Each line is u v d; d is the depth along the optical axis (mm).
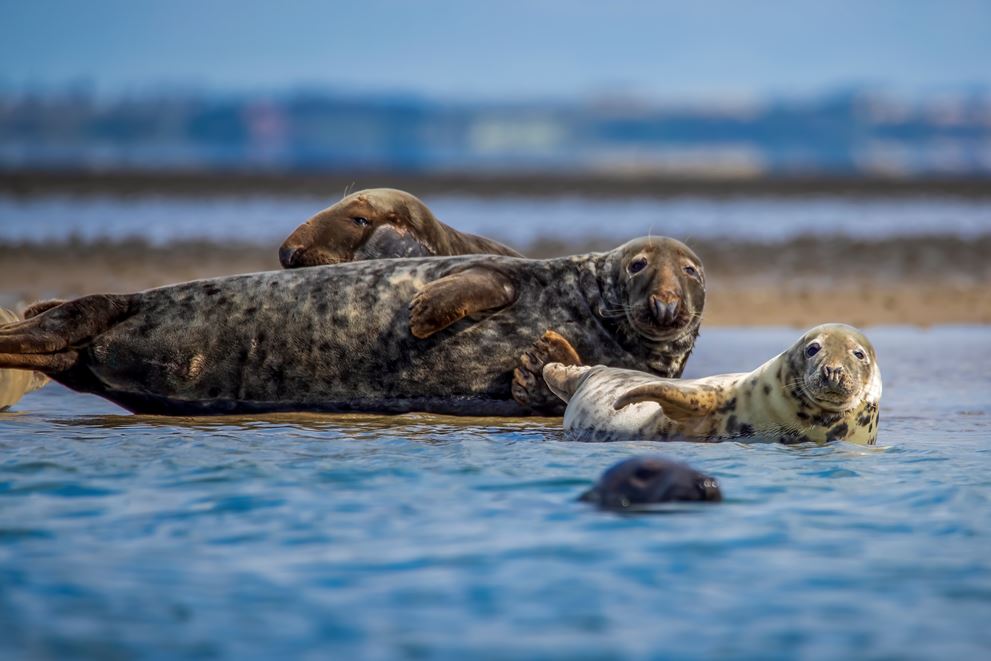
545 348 36656
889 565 21078
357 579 20234
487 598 19391
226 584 19953
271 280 37719
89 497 25219
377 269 37781
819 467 28359
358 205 43406
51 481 26500
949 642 17750
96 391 37406
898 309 68750
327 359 37031
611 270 37625
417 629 18125
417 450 30406
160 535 22625
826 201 183250
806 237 108125
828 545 22188
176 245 98438
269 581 20094
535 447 30859
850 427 31312
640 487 24969
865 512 24422
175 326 37062
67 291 71625
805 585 20047
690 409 31172
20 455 29203
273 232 116438
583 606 19062
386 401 37312
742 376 32250
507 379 37125
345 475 27328
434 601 19250
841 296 73375
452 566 20875
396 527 23203
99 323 36781
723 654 17297
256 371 37094
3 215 135250
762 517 23938
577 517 23906
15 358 35781
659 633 18031
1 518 23656
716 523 23484
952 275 84438
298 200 174750
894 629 18219
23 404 39875
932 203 180125
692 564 21062
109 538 22422
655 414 32062
